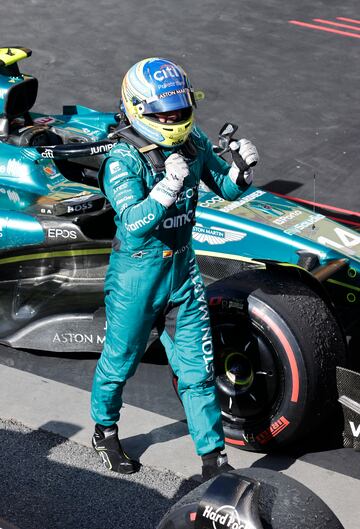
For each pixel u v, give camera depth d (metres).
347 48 13.95
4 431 5.68
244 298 5.27
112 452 5.30
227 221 6.59
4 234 6.90
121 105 4.73
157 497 5.11
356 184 9.79
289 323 5.14
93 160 7.29
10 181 7.03
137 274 4.77
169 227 4.70
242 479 3.59
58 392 6.09
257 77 12.80
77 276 7.02
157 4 15.84
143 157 4.64
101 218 6.72
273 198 7.09
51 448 5.53
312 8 15.64
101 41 14.14
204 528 3.54
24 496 5.11
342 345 5.33
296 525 3.59
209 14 15.37
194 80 12.66
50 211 6.76
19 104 7.29
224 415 5.54
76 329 6.36
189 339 4.92
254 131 11.08
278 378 5.27
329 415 5.38
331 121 11.41
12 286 7.11
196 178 4.79
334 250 6.37
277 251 6.45
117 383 5.11
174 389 5.77
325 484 5.25
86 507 5.03
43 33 14.46
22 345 6.45
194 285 4.92
